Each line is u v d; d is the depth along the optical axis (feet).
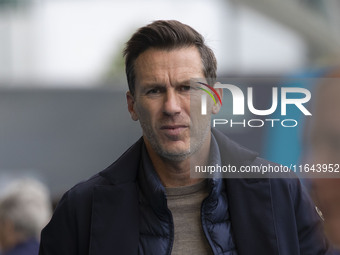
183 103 13.69
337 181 10.85
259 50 52.42
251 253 14.16
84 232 14.74
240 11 54.80
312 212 14.73
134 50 14.07
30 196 28.53
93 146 43.27
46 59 73.87
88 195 14.97
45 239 15.20
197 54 13.98
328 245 14.14
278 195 14.49
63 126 45.50
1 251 27.96
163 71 13.64
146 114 13.83
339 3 59.98
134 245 14.21
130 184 14.70
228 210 14.64
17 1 78.02
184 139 13.73
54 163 42.86
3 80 47.29
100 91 45.85
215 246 14.11
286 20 56.29
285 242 14.25
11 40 74.13
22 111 45.88
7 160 43.83
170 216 14.08
